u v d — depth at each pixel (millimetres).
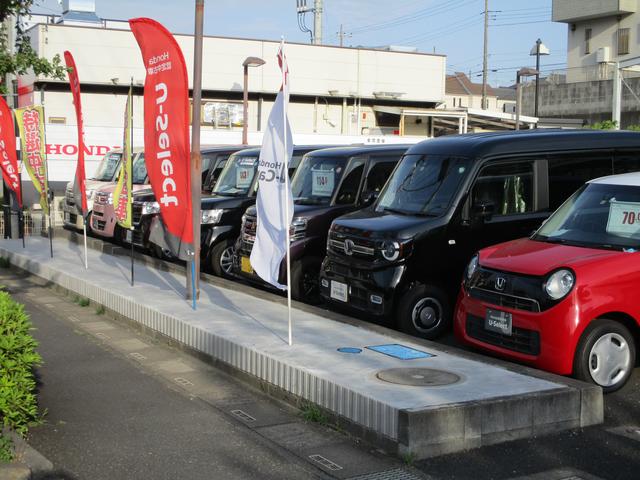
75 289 11211
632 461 5043
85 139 22688
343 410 5625
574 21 42938
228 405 6289
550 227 7668
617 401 6320
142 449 5277
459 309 7316
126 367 7512
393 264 8219
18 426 5379
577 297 6281
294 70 34562
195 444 5375
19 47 11781
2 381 5129
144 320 9023
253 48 33562
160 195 8945
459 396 5402
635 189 7301
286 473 4867
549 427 5512
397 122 36938
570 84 37500
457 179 8609
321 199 10617
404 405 5172
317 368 6184
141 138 23547
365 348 6895
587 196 7668
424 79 37312
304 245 10117
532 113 39656
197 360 7766
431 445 5070
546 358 6375
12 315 5453
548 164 8883
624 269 6457
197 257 9461
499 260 7047
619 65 29656
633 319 6520
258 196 7398
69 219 17938
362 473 4855
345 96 35562
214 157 15531
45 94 29875
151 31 8594
